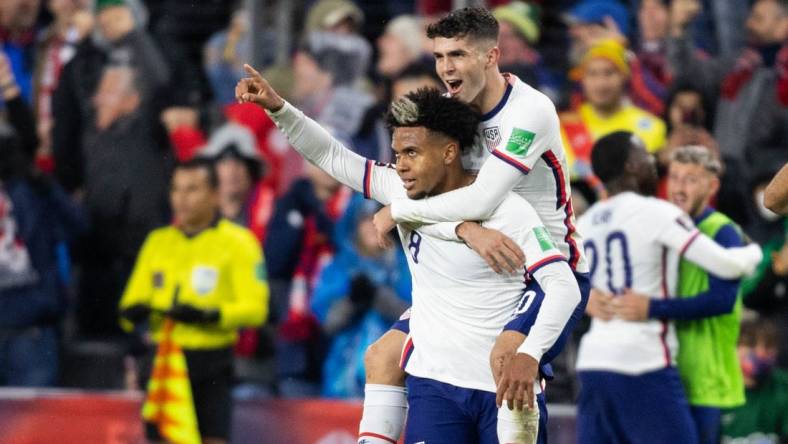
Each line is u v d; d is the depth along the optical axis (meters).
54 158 35.19
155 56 35.72
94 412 29.77
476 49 18.33
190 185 28.48
